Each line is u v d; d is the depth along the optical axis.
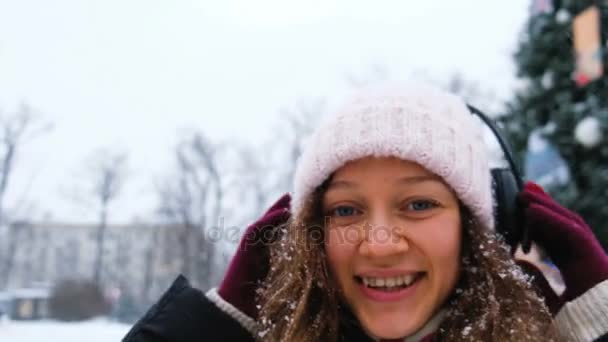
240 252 1.15
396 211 0.96
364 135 0.96
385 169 0.96
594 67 4.39
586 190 4.56
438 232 0.95
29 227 24.20
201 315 1.11
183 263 7.64
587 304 0.99
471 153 1.00
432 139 0.96
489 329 0.95
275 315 1.05
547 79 4.87
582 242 1.04
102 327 13.41
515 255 1.12
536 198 1.11
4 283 22.44
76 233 30.73
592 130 4.31
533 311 0.96
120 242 22.86
